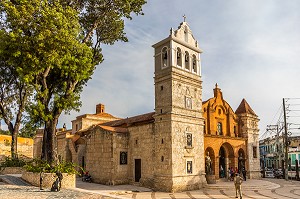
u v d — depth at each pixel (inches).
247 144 1647.4
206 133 1418.6
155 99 1238.3
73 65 1010.7
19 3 914.7
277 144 2974.9
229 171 1478.8
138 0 1213.1
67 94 1104.8
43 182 963.3
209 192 1102.4
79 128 2073.1
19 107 1536.7
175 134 1146.0
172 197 957.8
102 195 831.1
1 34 909.2
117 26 1253.7
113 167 1289.4
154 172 1175.6
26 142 2650.1
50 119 1061.8
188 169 1173.7
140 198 925.2
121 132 1355.8
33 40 903.7
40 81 1105.4
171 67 1186.6
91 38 1274.6
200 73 1338.6
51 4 963.3
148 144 1242.6
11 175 1274.6
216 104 1513.3
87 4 1200.8
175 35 1239.5
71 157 1787.6
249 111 1721.2
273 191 1172.5
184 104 1220.5
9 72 1443.2
